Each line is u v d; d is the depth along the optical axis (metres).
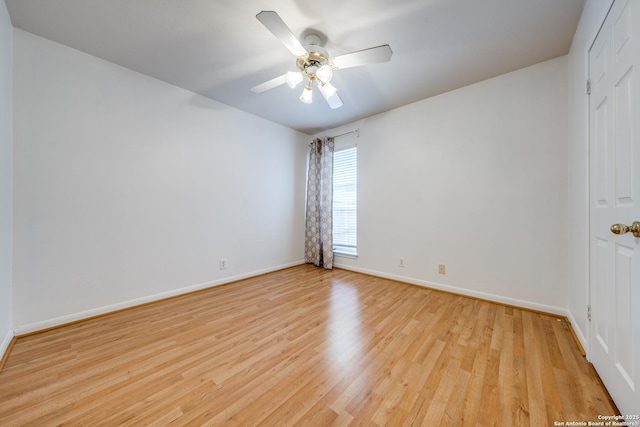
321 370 1.47
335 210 4.04
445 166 2.84
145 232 2.50
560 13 1.68
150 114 2.53
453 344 1.75
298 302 2.55
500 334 1.88
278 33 1.58
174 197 2.71
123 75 2.35
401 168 3.21
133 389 1.31
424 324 2.06
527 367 1.49
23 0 1.61
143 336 1.87
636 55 1.04
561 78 2.16
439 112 2.87
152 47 2.08
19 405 1.20
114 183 2.31
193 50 2.12
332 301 2.57
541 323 2.06
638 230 1.00
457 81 2.58
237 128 3.29
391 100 3.01
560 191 2.17
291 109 3.30
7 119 1.74
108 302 2.27
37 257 1.93
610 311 1.27
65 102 2.06
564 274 2.16
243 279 3.37
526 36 1.91
